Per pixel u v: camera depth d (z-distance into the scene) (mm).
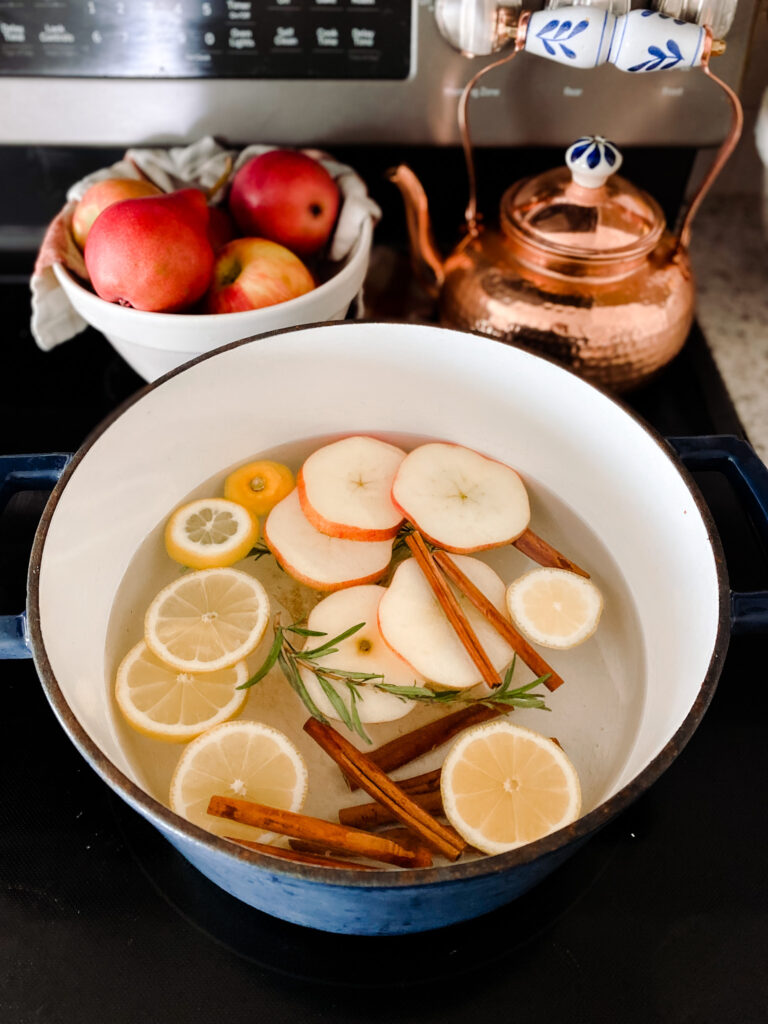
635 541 432
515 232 485
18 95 510
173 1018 341
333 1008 344
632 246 467
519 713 410
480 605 430
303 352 426
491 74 505
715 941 360
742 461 423
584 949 359
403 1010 344
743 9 483
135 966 352
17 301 609
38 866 377
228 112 521
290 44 490
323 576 443
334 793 382
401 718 403
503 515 458
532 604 433
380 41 490
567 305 478
